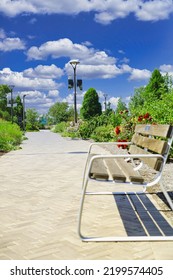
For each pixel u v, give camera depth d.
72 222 4.30
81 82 28.98
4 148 15.43
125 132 12.41
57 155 12.76
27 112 97.19
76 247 3.49
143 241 3.62
